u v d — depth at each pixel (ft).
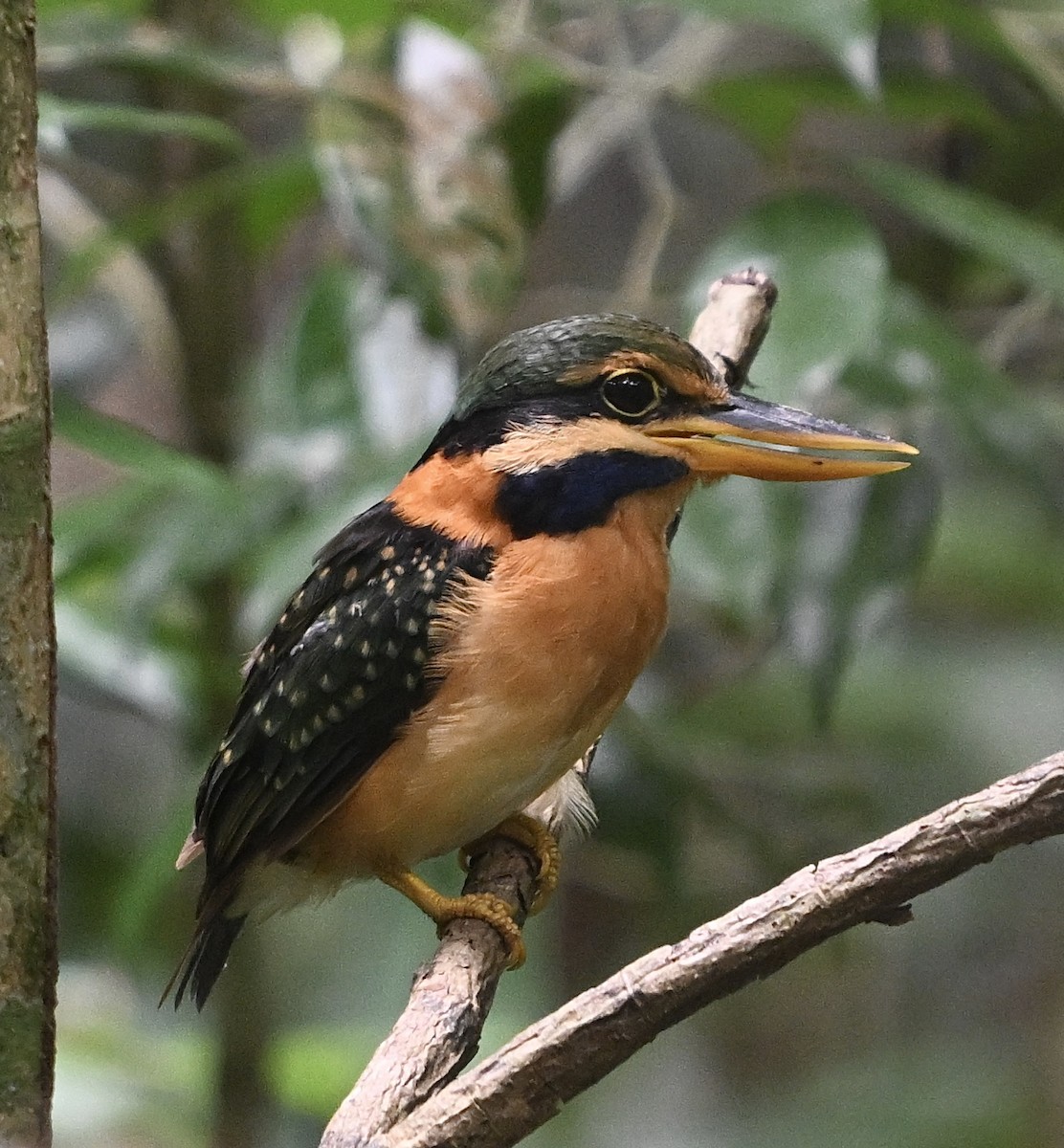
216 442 18.03
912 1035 23.16
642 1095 23.18
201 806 17.34
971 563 20.74
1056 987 22.12
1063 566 20.92
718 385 17.24
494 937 17.24
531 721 17.21
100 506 17.67
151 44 17.70
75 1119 18.06
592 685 17.22
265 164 17.70
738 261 17.48
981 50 17.85
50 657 16.87
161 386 21.24
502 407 17.24
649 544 17.25
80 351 18.01
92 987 18.34
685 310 17.51
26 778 16.87
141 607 17.60
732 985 16.88
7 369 16.83
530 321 18.02
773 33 18.22
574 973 20.71
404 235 17.65
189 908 18.33
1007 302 18.06
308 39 17.89
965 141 18.02
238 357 18.04
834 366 17.40
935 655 20.47
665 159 20.15
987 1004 22.65
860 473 17.22
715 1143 21.02
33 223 16.83
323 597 17.28
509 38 17.74
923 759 18.98
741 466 17.22
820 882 16.87
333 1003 18.34
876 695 19.56
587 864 18.12
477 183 17.69
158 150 18.04
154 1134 18.17
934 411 17.63
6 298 16.83
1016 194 17.95
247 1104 18.08
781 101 17.78
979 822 16.85
